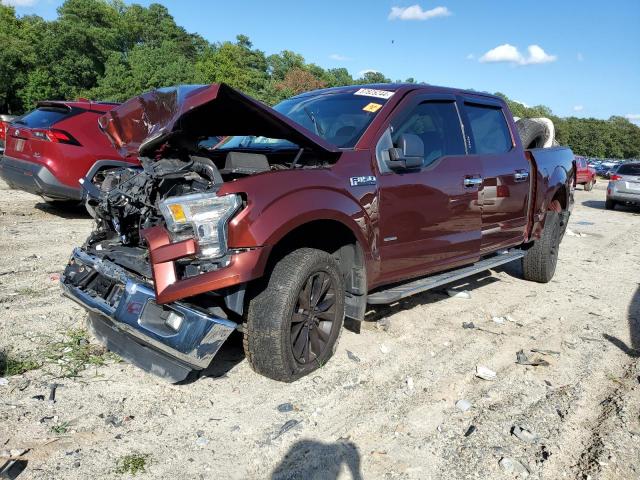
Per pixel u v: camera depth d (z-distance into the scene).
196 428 2.97
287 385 3.47
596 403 3.50
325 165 3.64
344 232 3.70
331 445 2.87
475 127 5.08
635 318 5.31
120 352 3.47
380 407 3.28
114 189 3.67
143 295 3.03
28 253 6.36
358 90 4.56
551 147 6.72
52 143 7.73
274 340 3.25
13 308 4.51
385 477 2.64
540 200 5.93
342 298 3.65
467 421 3.19
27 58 42.75
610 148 145.12
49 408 3.07
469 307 5.35
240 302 3.06
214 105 3.18
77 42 46.12
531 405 3.42
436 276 4.70
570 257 8.41
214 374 3.58
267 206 3.09
